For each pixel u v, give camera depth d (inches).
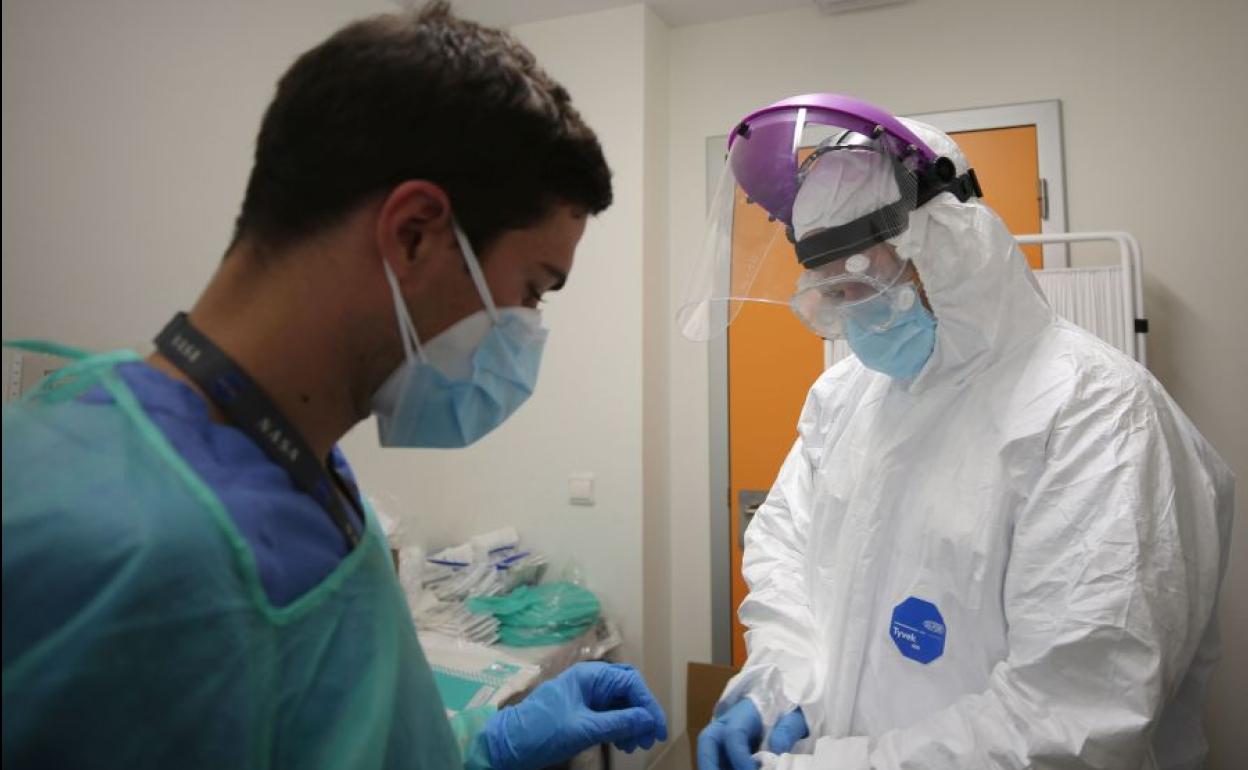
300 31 66.8
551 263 21.6
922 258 34.7
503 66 18.9
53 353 16.2
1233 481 36.4
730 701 40.9
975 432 35.3
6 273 42.8
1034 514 30.8
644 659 83.2
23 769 12.1
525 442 89.2
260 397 17.3
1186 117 73.0
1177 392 72.8
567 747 31.6
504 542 85.9
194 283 56.1
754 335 89.2
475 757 30.6
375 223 17.9
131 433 14.4
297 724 16.2
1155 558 28.2
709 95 92.0
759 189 40.9
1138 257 65.8
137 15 51.3
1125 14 75.0
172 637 13.4
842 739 33.3
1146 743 26.3
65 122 46.2
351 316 18.4
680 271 93.0
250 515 15.5
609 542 84.9
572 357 87.1
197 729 13.7
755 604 45.5
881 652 36.3
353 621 18.3
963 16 81.0
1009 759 27.2
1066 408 31.9
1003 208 78.4
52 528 12.7
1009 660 30.3
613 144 86.0
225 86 58.8
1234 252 71.2
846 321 37.7
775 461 88.0
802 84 87.7
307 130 17.6
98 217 48.6
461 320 20.2
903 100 83.0
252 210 18.1
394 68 17.5
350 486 22.5
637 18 85.6
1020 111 77.8
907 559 35.9
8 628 12.2
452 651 64.6
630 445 84.1
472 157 18.1
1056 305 67.9
